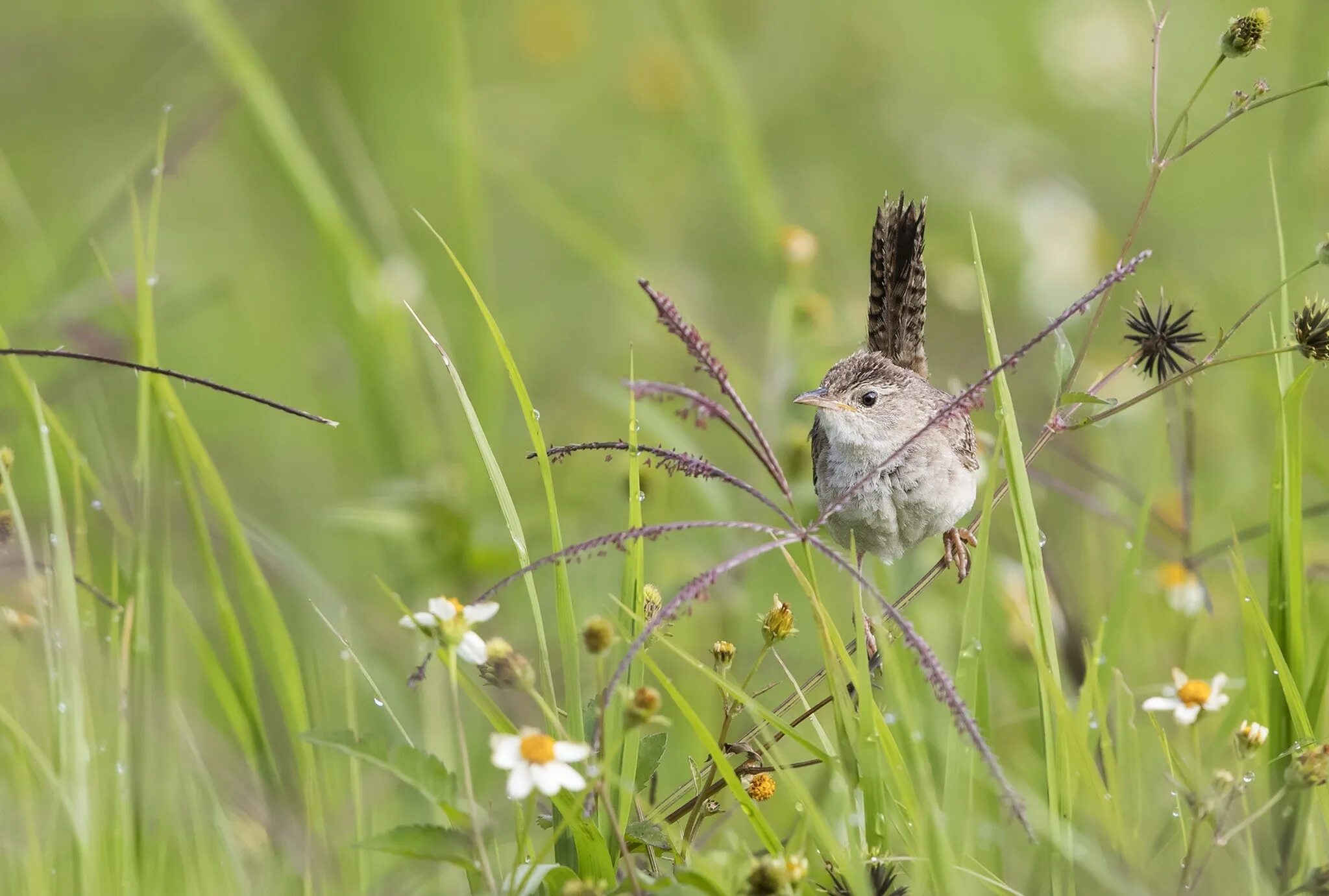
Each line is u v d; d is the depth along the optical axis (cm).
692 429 1295
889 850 626
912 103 1878
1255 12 704
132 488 802
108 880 618
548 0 2080
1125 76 1931
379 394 1183
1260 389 1109
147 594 718
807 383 1141
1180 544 1078
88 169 1667
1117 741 687
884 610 622
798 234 1148
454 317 1396
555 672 953
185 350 1541
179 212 1684
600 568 1056
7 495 680
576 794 581
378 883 672
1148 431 1177
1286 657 702
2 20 1830
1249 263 1589
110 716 687
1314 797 623
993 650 961
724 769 581
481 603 556
